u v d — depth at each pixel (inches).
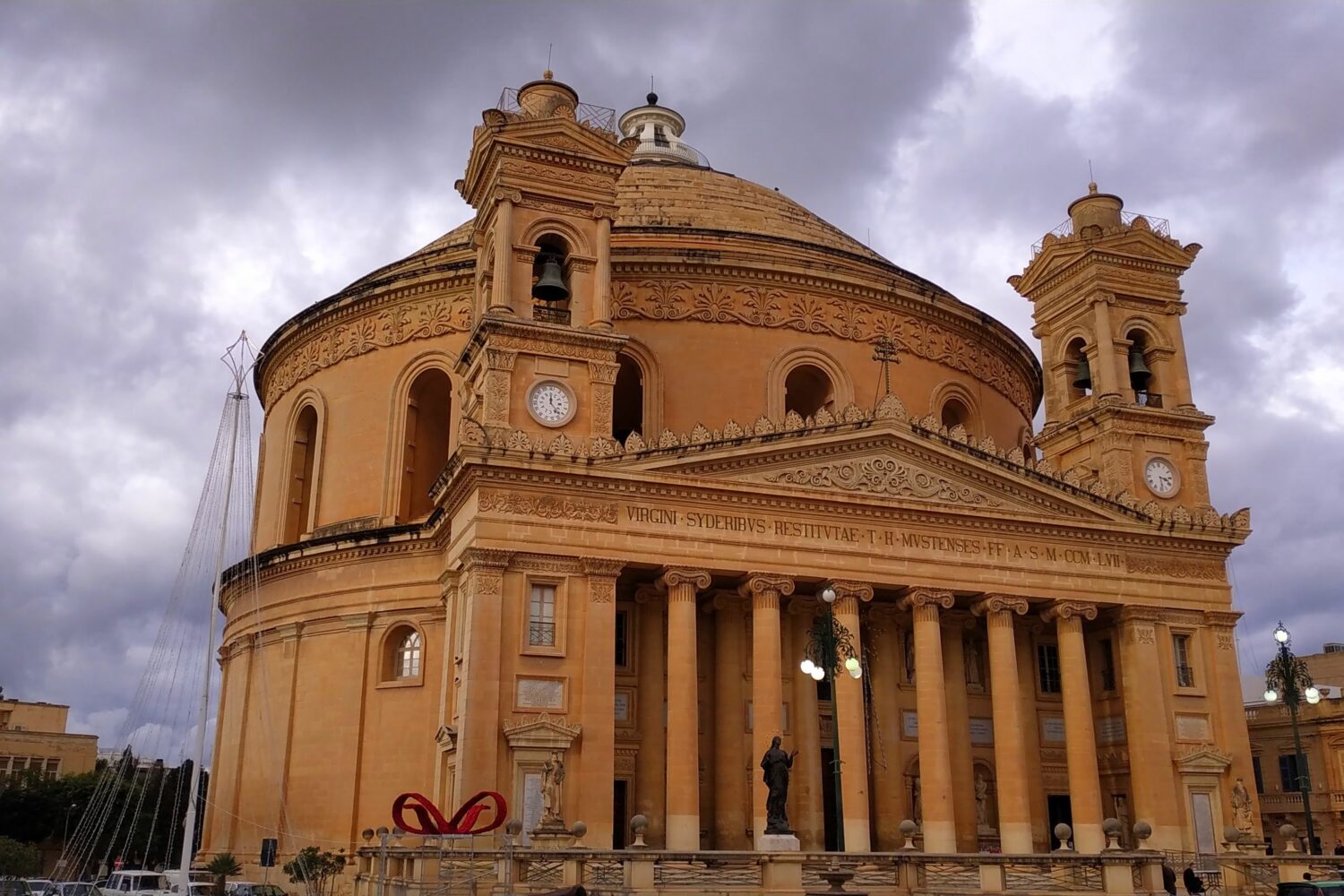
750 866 1170.6
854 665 1288.1
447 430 2007.9
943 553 1647.4
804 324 1926.7
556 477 1472.7
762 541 1552.7
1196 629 1781.5
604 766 1396.4
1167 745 1692.9
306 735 1796.3
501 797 1266.0
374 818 1701.5
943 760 1556.3
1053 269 2063.2
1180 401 1974.7
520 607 1423.5
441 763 1492.4
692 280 1897.1
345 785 1729.8
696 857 1149.7
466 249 1982.0
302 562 1879.9
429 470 1979.6
